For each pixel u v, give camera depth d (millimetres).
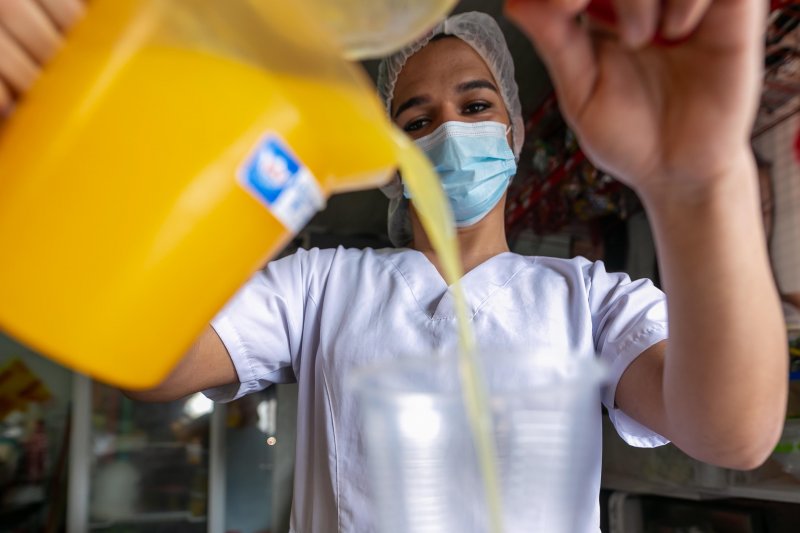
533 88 2094
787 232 1342
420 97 955
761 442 487
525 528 325
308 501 781
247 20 337
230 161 327
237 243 339
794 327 1337
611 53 375
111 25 328
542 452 334
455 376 373
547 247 2176
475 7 1814
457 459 328
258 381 833
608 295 777
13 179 313
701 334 437
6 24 319
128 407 3543
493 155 872
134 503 3445
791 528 1771
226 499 3471
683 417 495
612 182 1689
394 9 365
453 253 355
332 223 3494
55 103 318
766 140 1373
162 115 320
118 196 314
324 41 355
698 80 360
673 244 417
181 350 344
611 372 682
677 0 316
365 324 785
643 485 1956
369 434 343
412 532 319
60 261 310
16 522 3355
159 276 319
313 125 354
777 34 1209
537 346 729
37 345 310
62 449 3512
